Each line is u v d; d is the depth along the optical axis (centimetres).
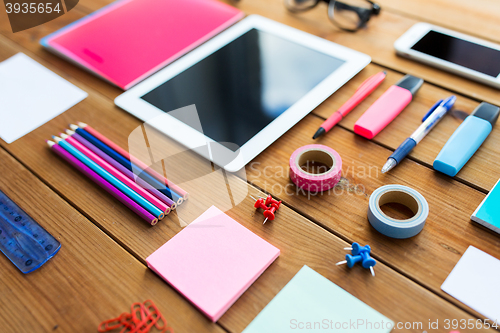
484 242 56
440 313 50
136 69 89
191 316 52
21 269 58
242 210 63
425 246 56
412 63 86
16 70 93
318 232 59
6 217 65
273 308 52
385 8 101
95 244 60
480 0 100
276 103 77
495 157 67
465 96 78
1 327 53
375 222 58
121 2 109
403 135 72
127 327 51
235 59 88
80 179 70
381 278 54
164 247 58
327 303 52
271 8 104
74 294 55
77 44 96
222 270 55
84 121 80
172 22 101
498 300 51
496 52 83
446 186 63
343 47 89
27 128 80
